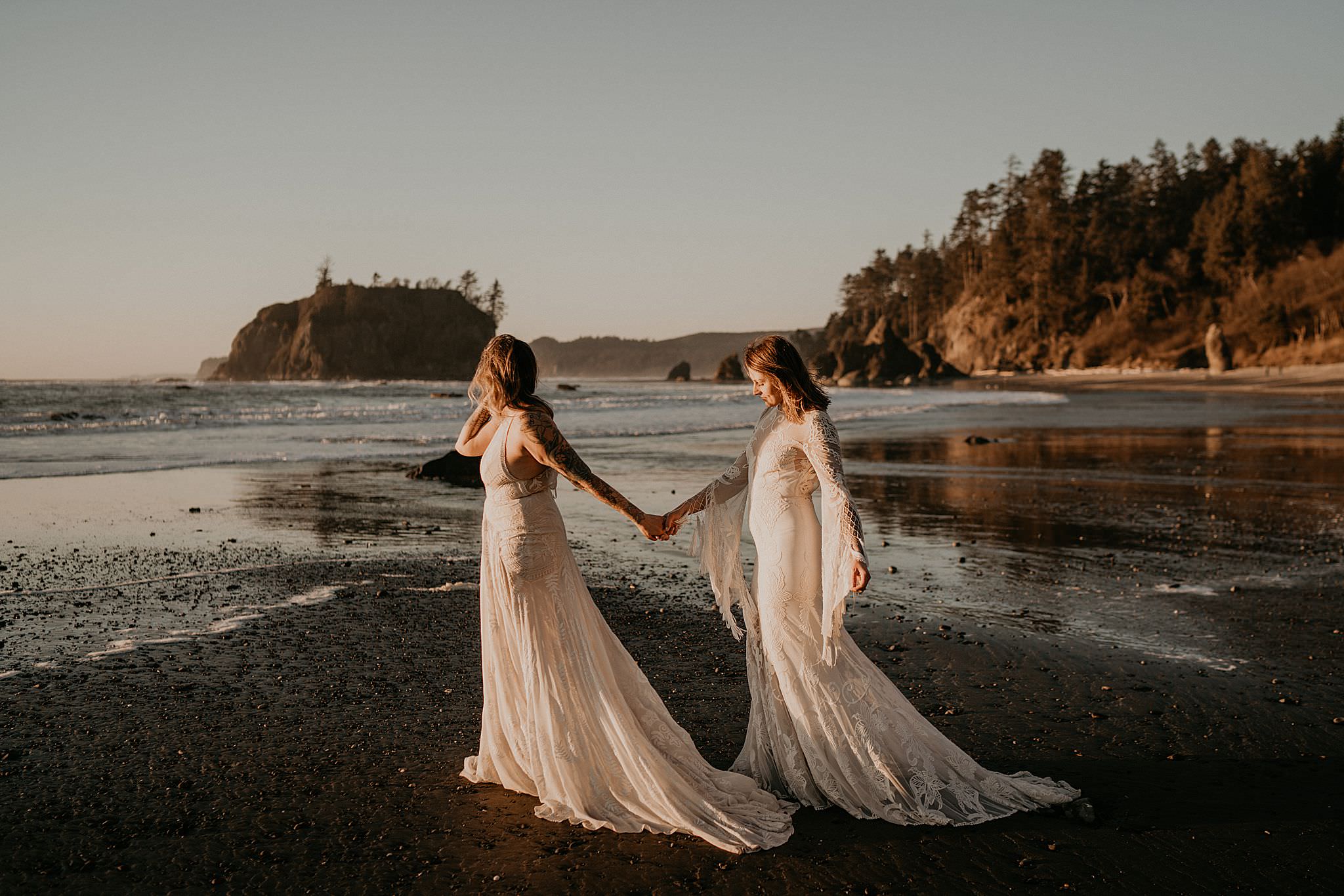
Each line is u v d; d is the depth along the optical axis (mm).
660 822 3295
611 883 2895
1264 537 9250
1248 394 50062
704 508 3812
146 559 8133
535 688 3371
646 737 3424
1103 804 3465
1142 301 120312
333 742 4055
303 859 3023
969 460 17250
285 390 63594
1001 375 119812
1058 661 5273
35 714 4352
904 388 80312
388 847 3123
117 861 2990
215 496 12266
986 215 150500
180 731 4160
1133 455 17906
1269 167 118312
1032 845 3145
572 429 25312
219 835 3186
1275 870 2955
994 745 4039
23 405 37469
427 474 14344
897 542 9164
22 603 6555
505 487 3371
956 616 6332
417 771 3762
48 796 3471
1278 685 4824
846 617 6293
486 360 3395
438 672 5070
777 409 3629
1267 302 106750
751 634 3711
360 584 7277
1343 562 8008
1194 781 3658
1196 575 7574
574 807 3322
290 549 8680
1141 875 2938
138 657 5281
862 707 3453
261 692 4703
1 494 12156
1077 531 9734
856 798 3408
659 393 63156
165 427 24719
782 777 3613
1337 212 121062
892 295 174875
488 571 3471
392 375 197250
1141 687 4805
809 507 3564
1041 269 127750
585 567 8094
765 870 2982
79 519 10250
